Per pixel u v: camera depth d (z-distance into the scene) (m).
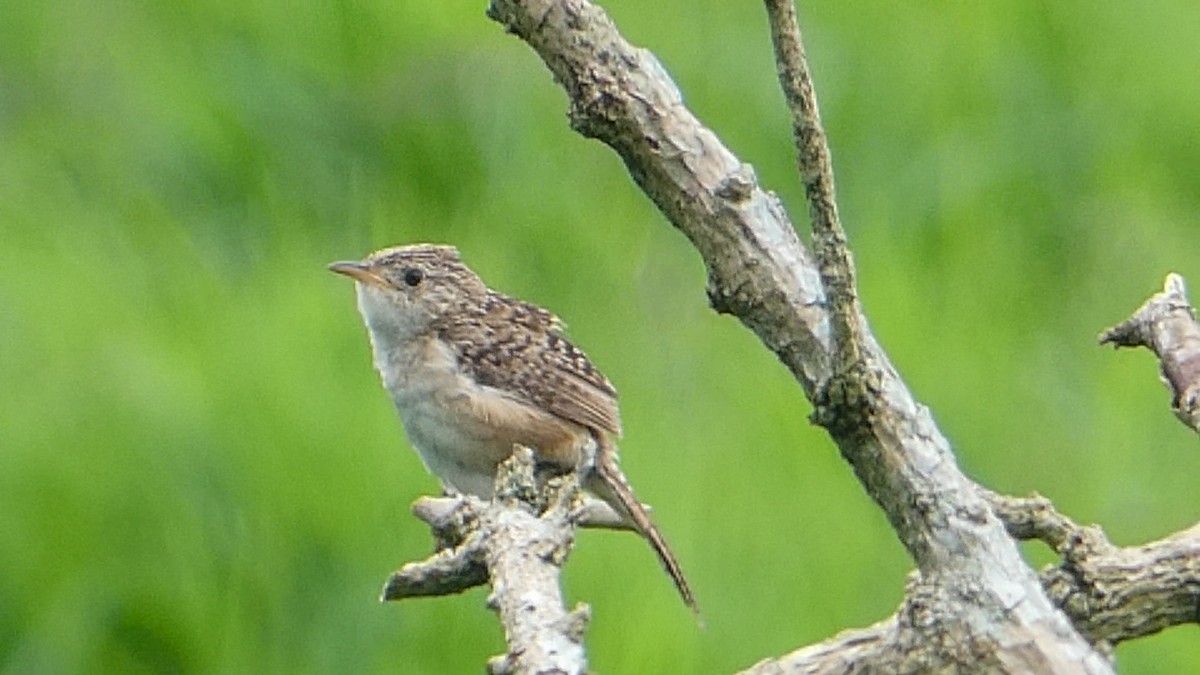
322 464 13.02
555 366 10.30
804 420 12.91
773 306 5.31
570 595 12.11
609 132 5.45
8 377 13.68
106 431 13.40
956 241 14.65
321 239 14.88
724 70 15.38
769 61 15.41
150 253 14.67
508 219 14.56
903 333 13.52
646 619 11.99
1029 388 13.70
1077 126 15.41
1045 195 15.12
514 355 10.30
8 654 12.98
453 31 15.62
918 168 14.98
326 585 12.87
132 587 12.91
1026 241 14.89
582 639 4.90
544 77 15.27
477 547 5.53
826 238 4.87
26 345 13.82
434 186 15.09
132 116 15.70
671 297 13.96
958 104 15.50
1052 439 13.40
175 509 13.07
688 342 13.59
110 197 15.30
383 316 10.49
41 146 15.56
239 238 15.00
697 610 9.98
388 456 13.03
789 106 4.83
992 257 14.54
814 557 12.44
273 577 12.87
